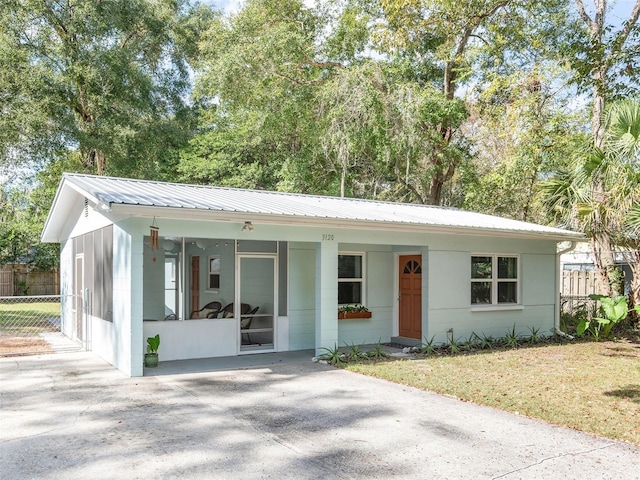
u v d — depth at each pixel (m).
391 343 13.15
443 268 12.45
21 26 22.44
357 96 20.59
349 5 23.86
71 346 12.52
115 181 11.62
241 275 11.27
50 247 27.89
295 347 11.93
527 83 18.30
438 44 23.72
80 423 6.41
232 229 9.92
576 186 12.89
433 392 8.05
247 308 11.39
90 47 24.03
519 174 19.22
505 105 19.88
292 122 23.56
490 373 9.34
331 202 13.87
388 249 13.41
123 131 24.12
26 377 8.98
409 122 20.62
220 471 4.96
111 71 23.81
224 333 11.08
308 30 23.89
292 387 8.36
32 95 21.78
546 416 6.70
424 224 11.20
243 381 8.77
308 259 12.17
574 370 9.62
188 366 9.95
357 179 25.53
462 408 7.15
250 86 22.45
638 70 11.32
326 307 10.97
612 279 15.98
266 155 27.16
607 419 6.56
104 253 10.80
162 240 10.70
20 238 27.66
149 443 5.71
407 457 5.33
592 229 13.41
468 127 24.14
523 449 5.56
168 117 28.39
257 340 11.52
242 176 25.56
